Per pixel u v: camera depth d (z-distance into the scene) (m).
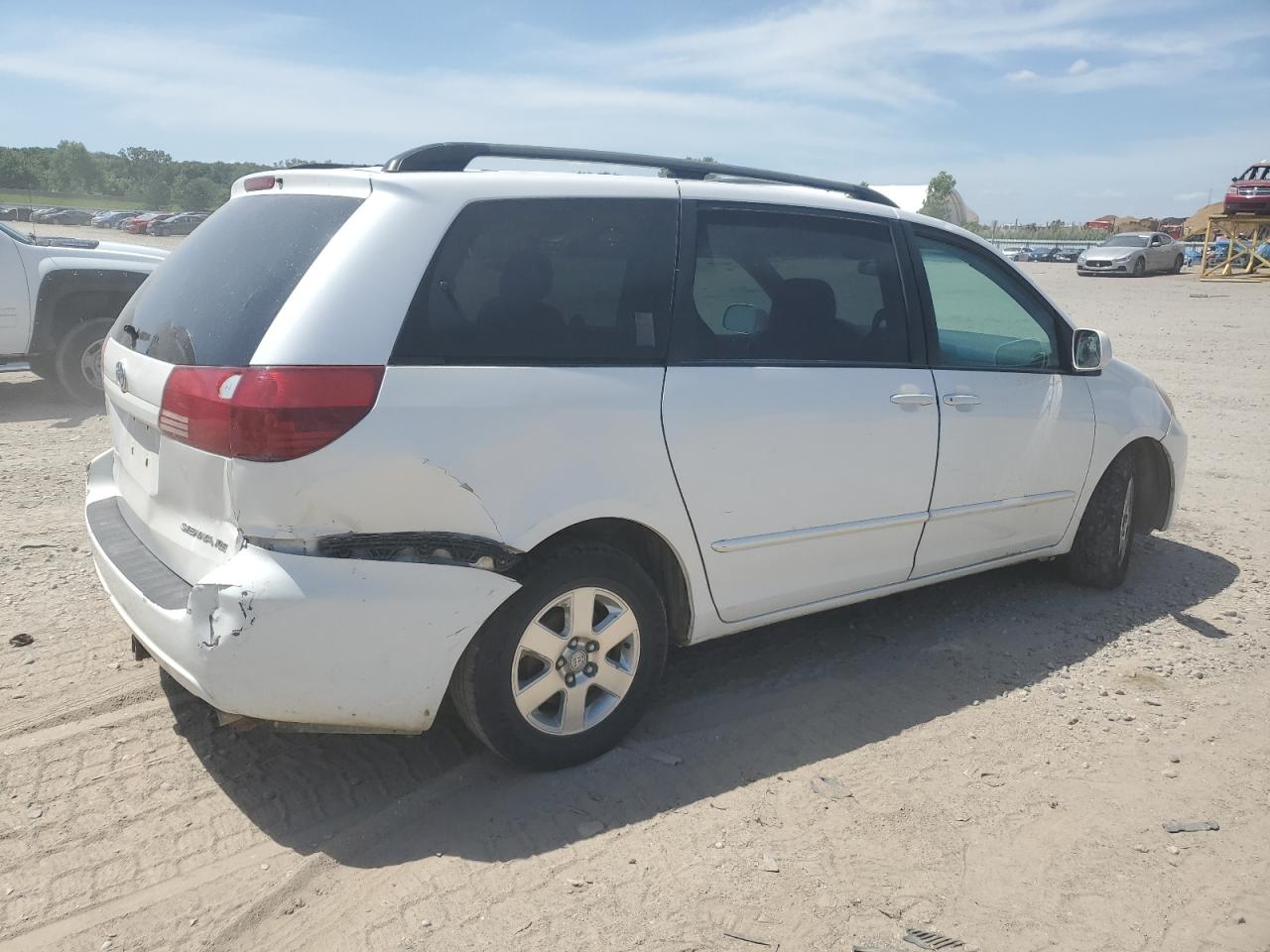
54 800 3.05
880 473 3.90
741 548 3.56
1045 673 4.14
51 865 2.77
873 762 3.42
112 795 3.09
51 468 6.78
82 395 9.06
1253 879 2.85
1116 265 35.78
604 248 3.27
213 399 2.73
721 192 3.60
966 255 4.38
